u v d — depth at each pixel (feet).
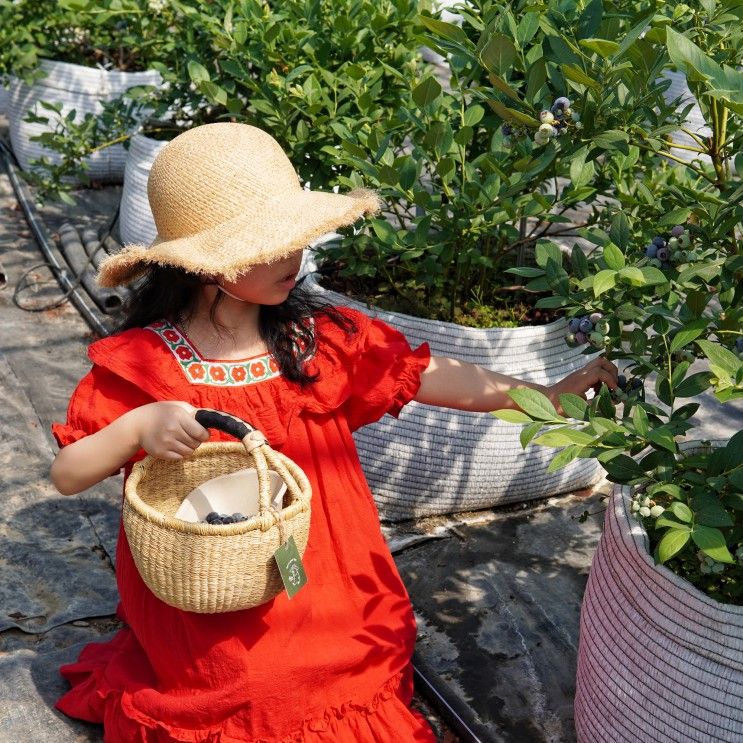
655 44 7.02
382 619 7.39
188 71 12.64
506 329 9.45
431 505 10.16
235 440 7.14
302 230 6.48
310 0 11.76
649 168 9.68
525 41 7.77
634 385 7.53
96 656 8.10
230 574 6.20
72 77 17.08
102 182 18.20
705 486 6.38
